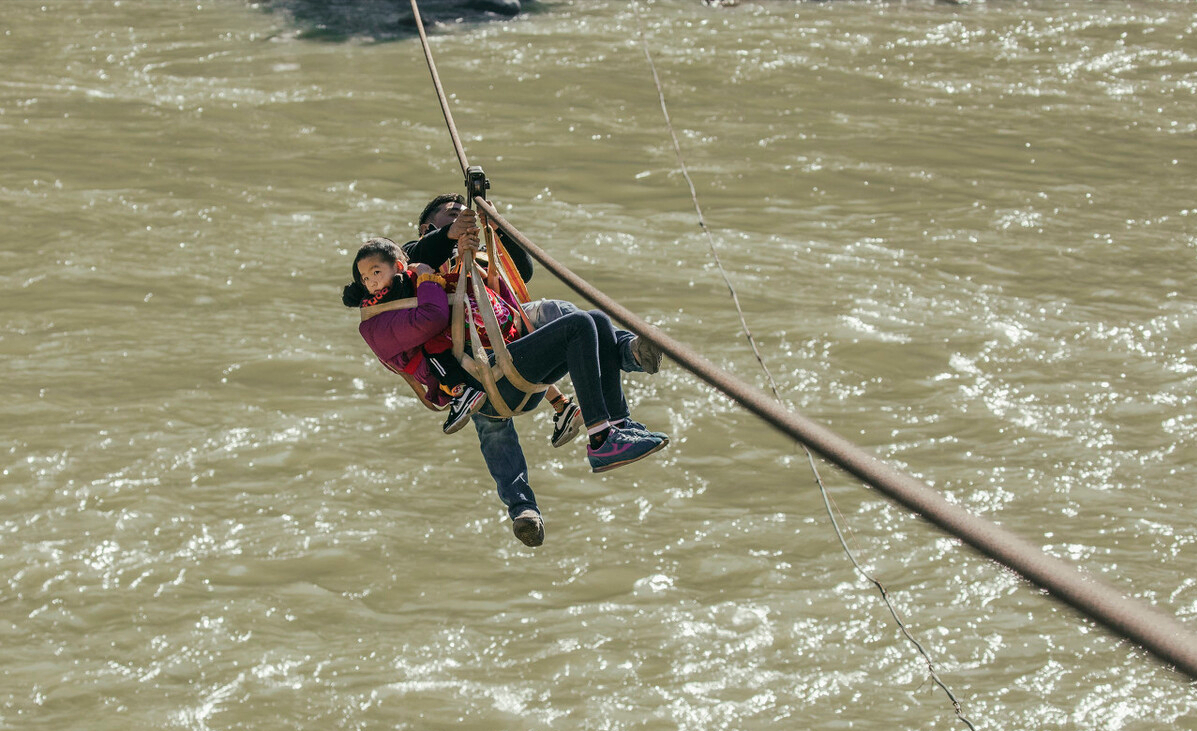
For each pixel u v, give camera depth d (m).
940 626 13.87
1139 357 19.98
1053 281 22.88
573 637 13.70
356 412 18.05
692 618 13.98
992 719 12.54
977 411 18.31
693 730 12.38
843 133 31.59
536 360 7.10
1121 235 25.36
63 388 18.33
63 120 30.67
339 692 12.88
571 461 16.92
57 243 23.34
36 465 16.44
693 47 38.81
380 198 26.31
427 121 31.47
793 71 36.97
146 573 14.57
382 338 7.30
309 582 14.52
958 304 21.75
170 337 19.94
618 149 29.78
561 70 36.00
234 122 30.92
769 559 14.98
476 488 16.44
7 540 15.00
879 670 13.24
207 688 12.90
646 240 24.31
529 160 28.78
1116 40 41.81
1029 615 14.05
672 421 17.80
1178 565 14.87
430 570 14.79
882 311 21.31
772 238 24.52
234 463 16.70
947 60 39.06
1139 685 12.96
